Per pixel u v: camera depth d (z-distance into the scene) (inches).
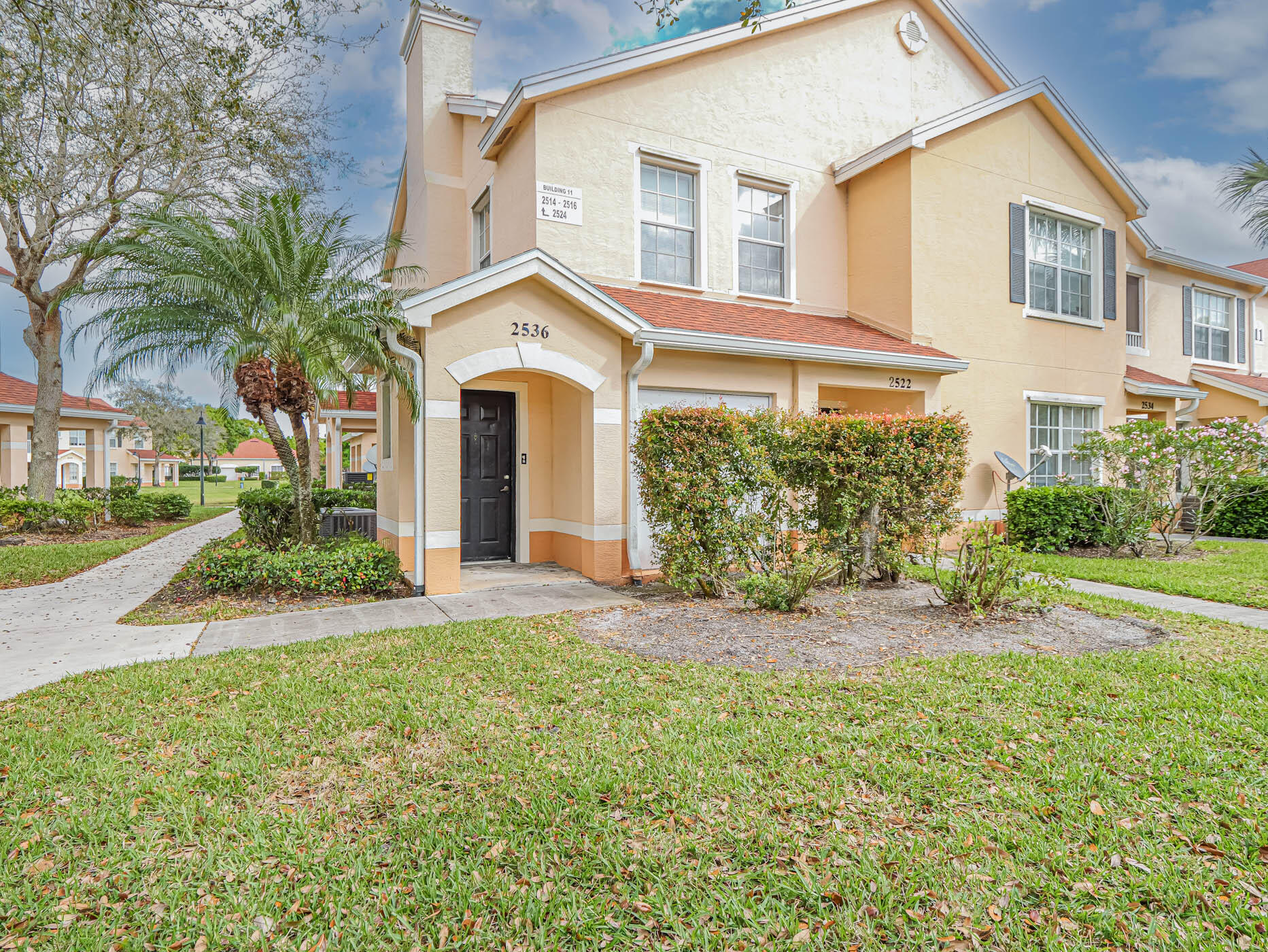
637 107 398.9
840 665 194.2
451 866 101.9
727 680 180.5
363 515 491.2
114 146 441.1
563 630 235.9
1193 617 248.5
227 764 133.3
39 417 621.6
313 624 252.5
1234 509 497.7
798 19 446.6
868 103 490.3
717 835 109.1
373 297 322.7
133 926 91.2
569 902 93.4
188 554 483.5
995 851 104.5
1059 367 505.7
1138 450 406.3
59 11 241.9
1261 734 142.9
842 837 108.2
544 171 370.9
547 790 122.1
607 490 338.3
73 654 216.5
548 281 314.3
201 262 309.1
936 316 444.1
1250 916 89.4
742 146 436.1
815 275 467.2
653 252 413.1
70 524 607.8
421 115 490.0
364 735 147.4
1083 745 138.5
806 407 386.9
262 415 328.8
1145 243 595.8
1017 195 484.1
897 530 295.6
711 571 279.6
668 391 359.3
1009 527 442.3
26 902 95.2
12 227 548.4
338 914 92.6
